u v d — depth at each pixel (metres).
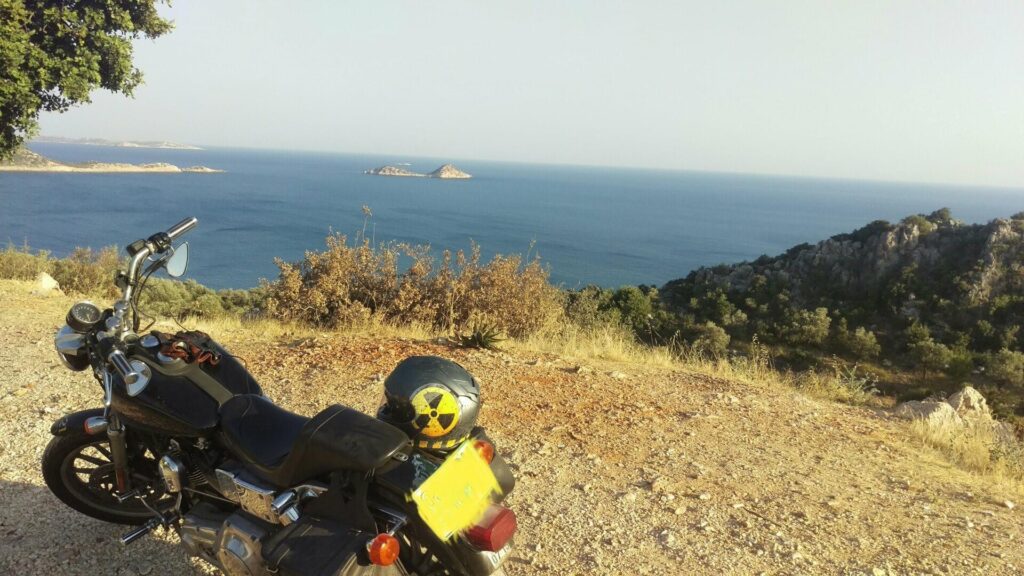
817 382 10.14
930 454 6.68
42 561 3.42
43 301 10.13
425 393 2.65
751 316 75.75
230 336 8.93
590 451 5.59
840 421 7.50
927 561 4.18
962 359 56.09
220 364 3.37
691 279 89.44
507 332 10.39
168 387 3.13
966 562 4.20
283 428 3.03
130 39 14.13
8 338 7.55
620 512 4.53
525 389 7.16
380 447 2.49
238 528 2.76
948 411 8.79
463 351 8.65
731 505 4.82
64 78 12.46
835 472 5.75
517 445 5.55
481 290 10.96
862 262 86.44
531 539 4.07
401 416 2.66
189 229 3.72
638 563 3.90
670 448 5.87
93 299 11.42
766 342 64.75
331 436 2.56
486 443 2.85
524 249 196.12
